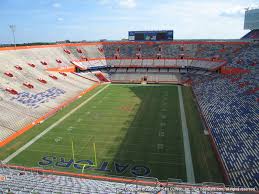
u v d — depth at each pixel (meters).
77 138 38.22
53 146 35.88
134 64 87.00
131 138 37.94
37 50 77.00
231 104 44.94
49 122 44.91
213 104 48.53
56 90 60.41
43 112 48.44
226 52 79.31
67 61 81.19
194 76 76.94
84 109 51.97
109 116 47.47
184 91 66.25
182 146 35.00
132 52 91.69
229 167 28.56
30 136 39.31
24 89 54.56
